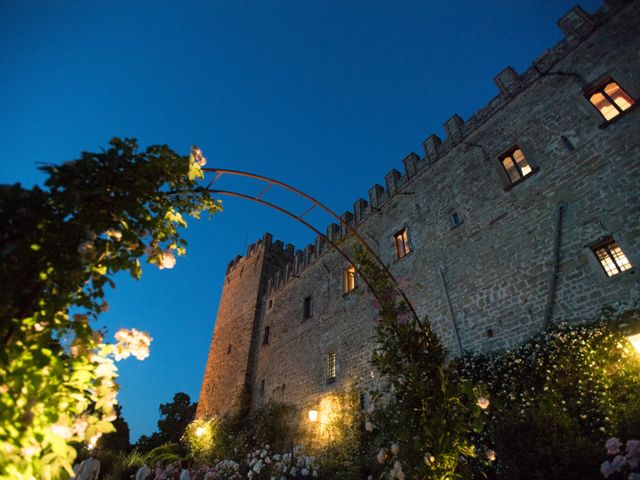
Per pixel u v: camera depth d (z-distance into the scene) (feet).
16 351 7.30
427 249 42.70
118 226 8.88
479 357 31.01
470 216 38.75
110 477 47.44
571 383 23.26
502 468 20.20
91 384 8.77
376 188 56.80
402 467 15.10
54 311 7.87
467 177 40.98
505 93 39.73
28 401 7.18
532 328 29.12
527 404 23.57
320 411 48.37
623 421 18.97
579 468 17.42
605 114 30.60
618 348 22.45
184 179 10.85
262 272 84.79
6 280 7.29
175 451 60.95
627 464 15.99
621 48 30.12
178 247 11.60
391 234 49.88
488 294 33.83
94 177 9.00
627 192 26.53
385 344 16.83
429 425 14.44
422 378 15.70
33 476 7.21
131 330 9.98
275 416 55.06
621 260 26.14
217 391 75.97
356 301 52.01
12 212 7.54
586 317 25.99
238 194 14.97
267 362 67.72
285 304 71.05
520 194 34.32
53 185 8.41
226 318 89.20
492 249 35.06
